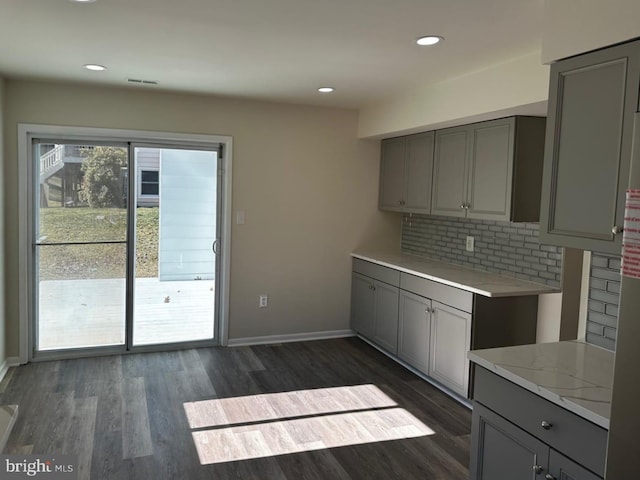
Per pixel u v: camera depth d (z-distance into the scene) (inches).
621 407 62.0
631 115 72.7
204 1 94.7
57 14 103.0
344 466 116.0
